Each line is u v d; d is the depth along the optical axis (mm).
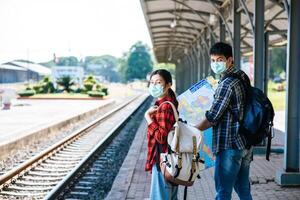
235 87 4234
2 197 7000
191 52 28344
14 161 10492
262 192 6801
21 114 22000
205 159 4629
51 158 10664
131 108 32438
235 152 4316
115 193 6688
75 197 7184
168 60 46656
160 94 4242
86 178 8578
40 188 7598
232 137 4301
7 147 10891
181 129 4098
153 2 15672
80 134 15234
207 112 4301
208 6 14930
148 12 17812
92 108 26594
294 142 7211
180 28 22344
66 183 7281
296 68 7062
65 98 39125
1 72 82750
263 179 7551
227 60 4371
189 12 17078
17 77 93500
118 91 75688
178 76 44250
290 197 6508
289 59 7035
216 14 15312
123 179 7648
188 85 31641
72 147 12633
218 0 13664
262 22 9297
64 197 7125
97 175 8914
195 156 4098
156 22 20484
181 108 4668
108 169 9703
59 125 17094
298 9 6953
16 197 7031
